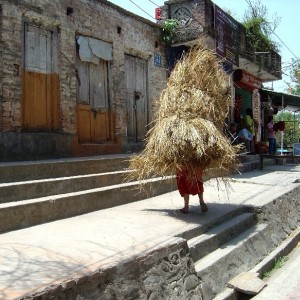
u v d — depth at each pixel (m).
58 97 9.23
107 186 7.32
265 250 6.54
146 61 12.20
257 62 16.44
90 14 10.00
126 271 3.83
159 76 12.45
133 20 11.42
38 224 5.48
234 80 16.42
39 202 5.52
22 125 8.46
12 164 6.49
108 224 5.53
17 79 8.22
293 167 14.73
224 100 6.33
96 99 10.38
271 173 12.53
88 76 10.17
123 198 7.22
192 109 5.84
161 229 5.30
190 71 6.12
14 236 4.81
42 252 4.11
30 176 6.59
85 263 3.74
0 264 3.71
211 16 12.64
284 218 8.18
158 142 5.73
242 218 6.75
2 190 5.57
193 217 6.18
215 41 12.68
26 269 3.56
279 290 5.27
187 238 5.31
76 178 6.77
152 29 12.17
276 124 19.53
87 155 9.82
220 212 6.59
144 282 4.00
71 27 9.49
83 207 6.29
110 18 10.60
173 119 5.75
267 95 19.98
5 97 7.97
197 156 5.59
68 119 9.36
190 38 12.27
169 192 8.66
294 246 7.68
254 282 5.28
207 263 5.07
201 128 5.61
